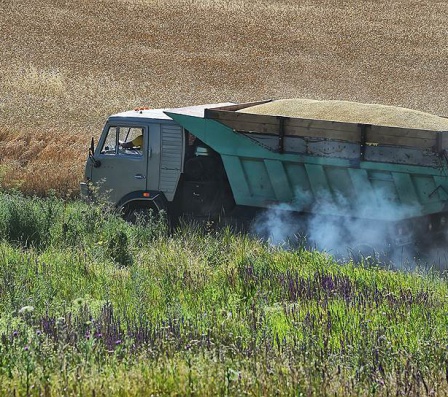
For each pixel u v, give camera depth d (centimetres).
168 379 2378
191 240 4866
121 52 16675
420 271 4397
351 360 2598
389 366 2550
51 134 8744
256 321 3062
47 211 5172
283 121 5053
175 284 3866
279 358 2569
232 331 2945
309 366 2472
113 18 19438
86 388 2319
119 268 4344
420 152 4681
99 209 5209
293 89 14638
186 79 14862
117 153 5612
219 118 5234
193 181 5491
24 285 3688
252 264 4128
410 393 2330
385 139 4769
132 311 3322
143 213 5578
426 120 5028
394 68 16375
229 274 3984
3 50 16100
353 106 5259
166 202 5534
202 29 19088
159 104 12569
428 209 4741
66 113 11169
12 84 13312
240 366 2484
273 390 2305
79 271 4103
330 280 3809
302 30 19362
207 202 5484
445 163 4631
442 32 19588
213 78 15075
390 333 2941
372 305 3375
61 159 7825
